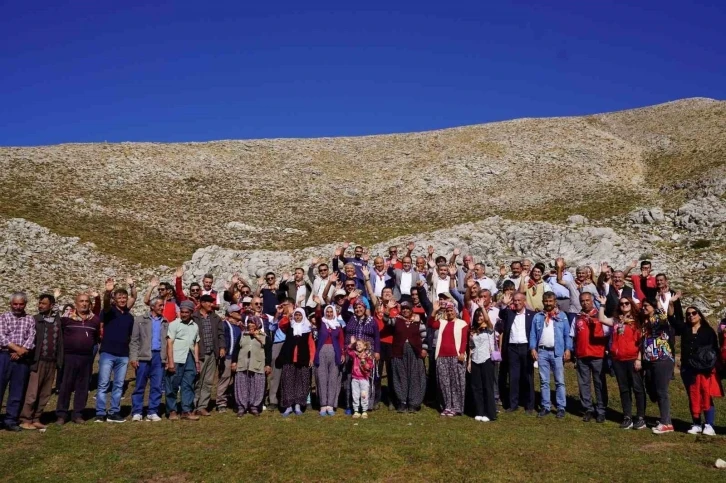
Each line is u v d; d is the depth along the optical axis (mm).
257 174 71500
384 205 62781
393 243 35625
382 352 13539
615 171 71750
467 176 70875
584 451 10039
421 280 15641
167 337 12445
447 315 12867
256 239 49000
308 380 13062
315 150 83812
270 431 11086
